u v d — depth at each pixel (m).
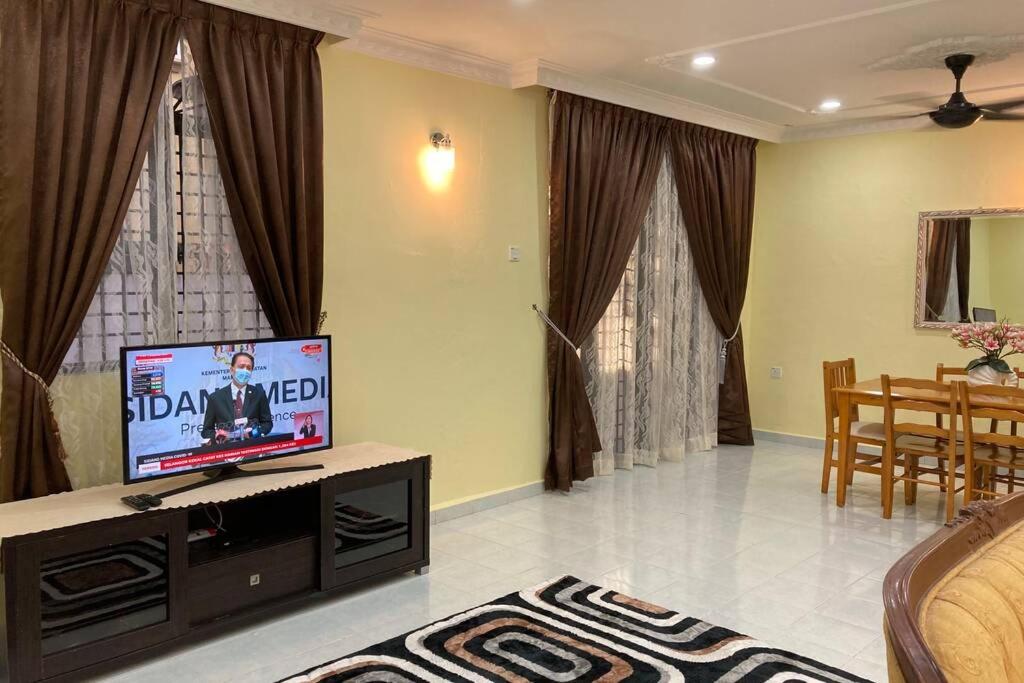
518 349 4.99
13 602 2.47
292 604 3.21
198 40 3.35
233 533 3.22
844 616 3.34
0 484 2.93
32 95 2.91
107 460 3.23
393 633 3.13
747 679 2.80
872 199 6.32
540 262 5.09
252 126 3.54
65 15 2.98
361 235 4.08
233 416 3.18
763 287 6.95
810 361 6.71
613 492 5.21
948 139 5.93
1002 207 5.70
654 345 5.88
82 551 2.62
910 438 5.00
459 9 3.65
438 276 4.47
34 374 2.97
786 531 4.44
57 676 2.58
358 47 3.98
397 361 4.30
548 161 5.05
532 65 4.55
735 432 6.71
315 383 3.45
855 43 4.12
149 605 2.80
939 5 3.53
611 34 4.02
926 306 6.07
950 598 1.29
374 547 3.51
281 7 3.48
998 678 1.20
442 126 4.43
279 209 3.61
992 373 4.75
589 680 2.78
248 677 2.78
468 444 4.72
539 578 3.71
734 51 4.30
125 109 3.13
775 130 6.54
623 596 3.51
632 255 5.64
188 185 3.42
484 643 3.04
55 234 3.02
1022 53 4.27
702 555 4.04
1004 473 5.63
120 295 3.24
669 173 5.92
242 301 3.61
